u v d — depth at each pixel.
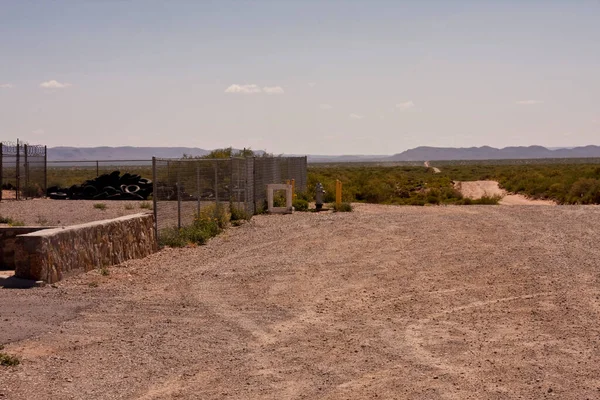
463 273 14.90
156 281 14.00
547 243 19.55
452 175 90.19
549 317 10.94
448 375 8.00
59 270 13.68
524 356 8.78
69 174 94.69
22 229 15.33
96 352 8.94
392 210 31.56
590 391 7.44
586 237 20.88
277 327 10.31
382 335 9.84
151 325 10.38
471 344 9.36
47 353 8.87
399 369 8.23
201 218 21.88
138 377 7.93
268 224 25.05
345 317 10.98
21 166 42.88
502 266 15.76
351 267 15.72
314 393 7.39
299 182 39.72
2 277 13.16
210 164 27.64
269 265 16.00
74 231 14.30
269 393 7.40
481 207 33.41
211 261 16.61
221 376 7.98
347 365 8.41
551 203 41.25
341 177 59.09
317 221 25.70
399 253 17.77
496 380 7.82
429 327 10.32
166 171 20.23
